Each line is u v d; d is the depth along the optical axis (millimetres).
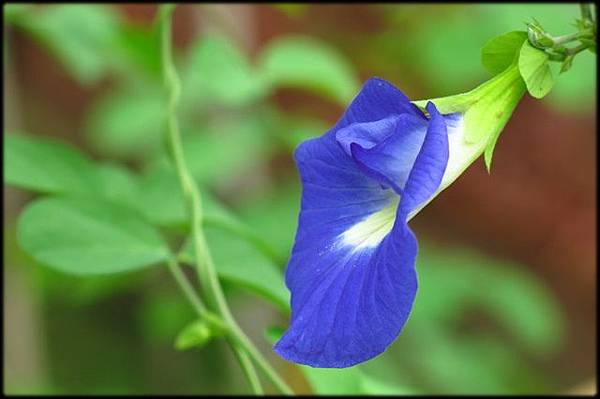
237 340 426
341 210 366
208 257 432
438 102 363
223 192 600
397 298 339
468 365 666
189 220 437
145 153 637
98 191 455
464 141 363
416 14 679
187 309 712
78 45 519
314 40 749
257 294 440
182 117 567
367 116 365
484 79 653
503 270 680
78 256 431
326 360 347
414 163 346
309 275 360
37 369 646
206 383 771
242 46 622
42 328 759
